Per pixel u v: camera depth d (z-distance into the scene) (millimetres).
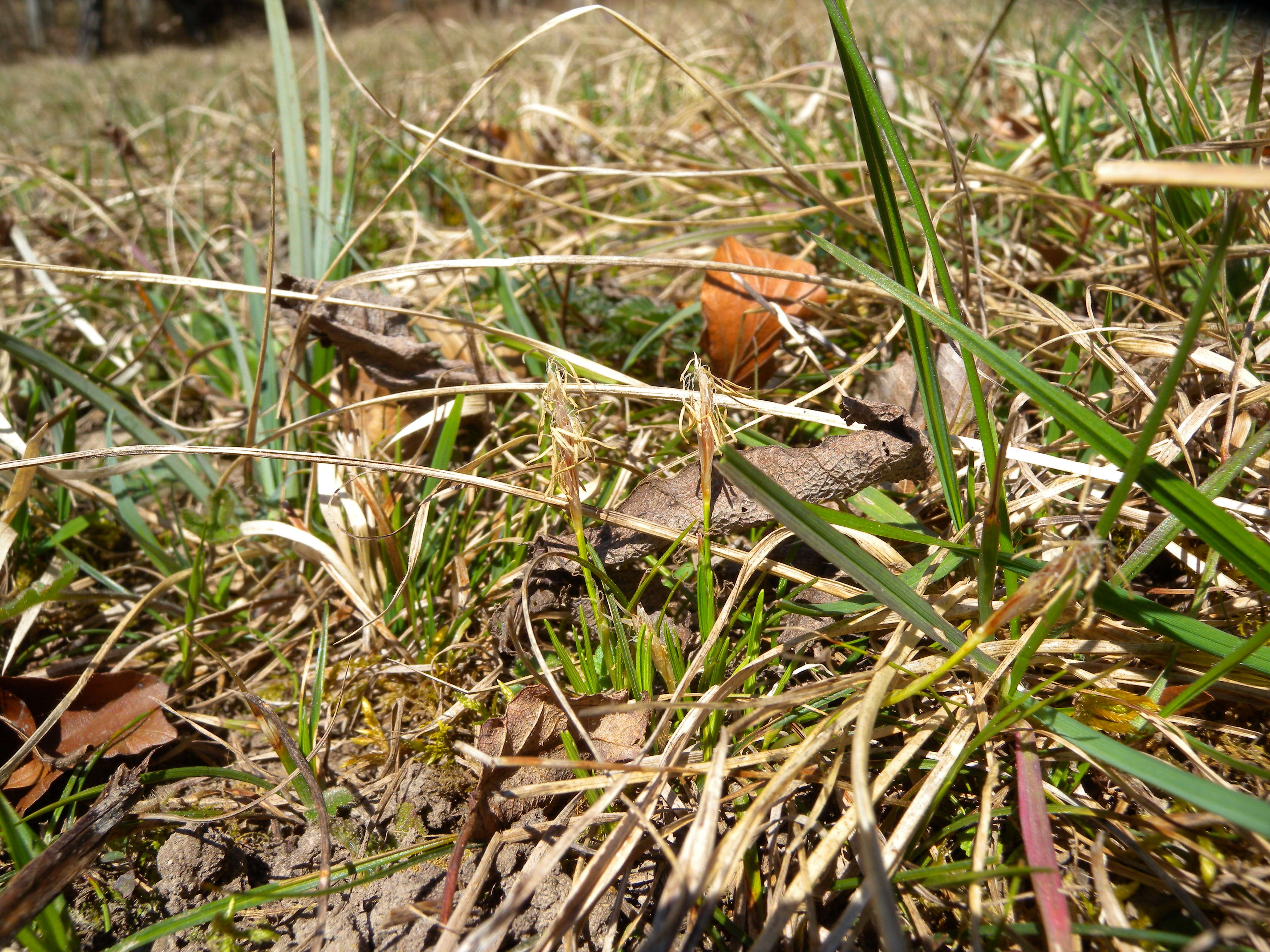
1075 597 107
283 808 132
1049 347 170
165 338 245
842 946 107
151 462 173
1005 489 134
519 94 456
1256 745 119
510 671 144
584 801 121
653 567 142
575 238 247
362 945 115
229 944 117
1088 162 216
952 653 122
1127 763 103
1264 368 149
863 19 457
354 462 135
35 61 1938
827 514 121
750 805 120
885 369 171
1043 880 101
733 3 550
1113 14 261
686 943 101
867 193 200
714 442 119
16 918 108
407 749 138
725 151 289
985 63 339
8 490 175
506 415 186
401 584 152
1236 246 161
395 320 184
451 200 298
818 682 126
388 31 887
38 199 380
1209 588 132
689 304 218
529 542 148
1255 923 101
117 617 169
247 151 423
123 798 122
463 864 121
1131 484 99
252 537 176
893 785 120
